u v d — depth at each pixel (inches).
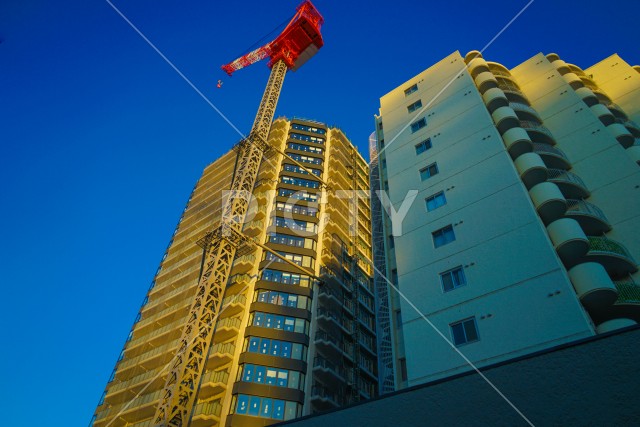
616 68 1697.8
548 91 1433.3
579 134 1234.6
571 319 719.7
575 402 271.0
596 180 1096.8
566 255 887.7
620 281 891.4
